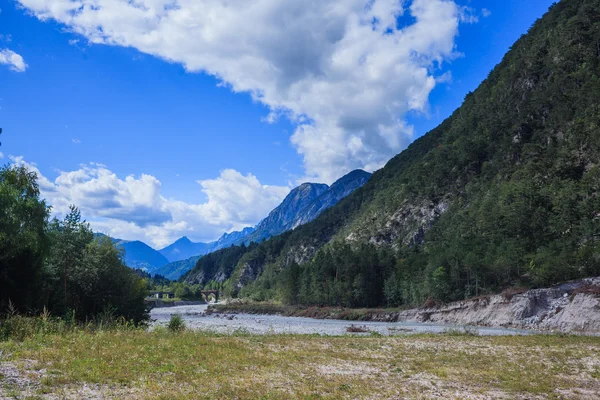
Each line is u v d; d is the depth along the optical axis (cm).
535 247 9619
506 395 1523
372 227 18912
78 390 1198
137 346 2038
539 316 6512
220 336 3206
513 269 8875
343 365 2067
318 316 11062
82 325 2964
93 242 4734
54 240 4097
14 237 3136
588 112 12600
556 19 18562
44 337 2066
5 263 3284
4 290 3381
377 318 9619
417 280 10581
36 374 1328
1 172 3444
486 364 2245
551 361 2389
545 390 1616
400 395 1453
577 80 14425
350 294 12131
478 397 1477
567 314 6075
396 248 16162
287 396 1311
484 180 15438
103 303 4562
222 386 1388
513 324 6744
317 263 14688
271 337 3484
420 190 18375
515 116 16662
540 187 11606
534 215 10325
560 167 11825
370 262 12788
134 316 4994
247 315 13062
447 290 9350
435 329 6331
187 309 17488
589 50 14950
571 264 7619
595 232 8281
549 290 6844
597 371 2083
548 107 15088
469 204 14975
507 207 11425
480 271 9169
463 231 12938
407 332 5722
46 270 4000
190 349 2123
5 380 1218
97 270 4441
